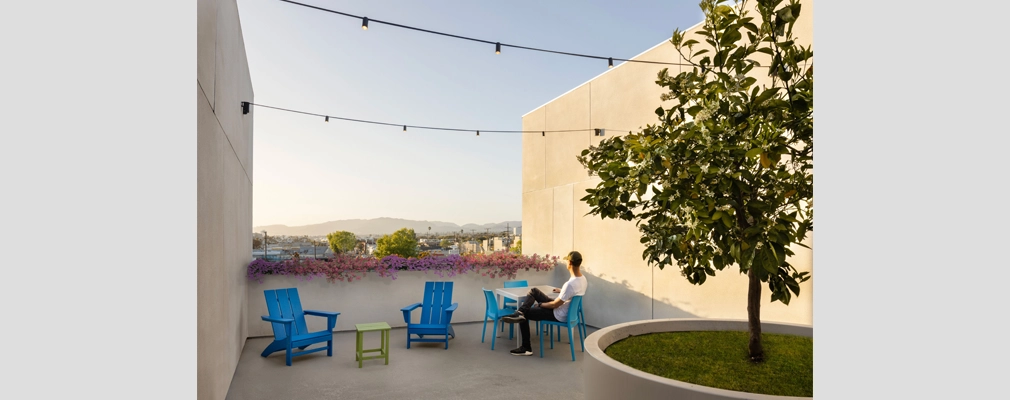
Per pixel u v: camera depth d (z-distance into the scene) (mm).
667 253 2586
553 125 8648
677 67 6105
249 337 6520
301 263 6762
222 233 3662
